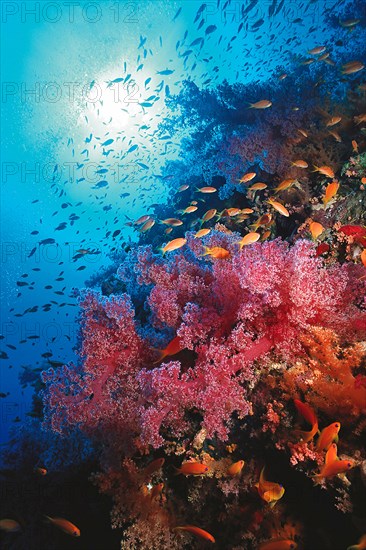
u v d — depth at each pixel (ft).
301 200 15.46
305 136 15.80
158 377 8.23
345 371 7.39
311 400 7.45
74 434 12.13
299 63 21.88
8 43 79.15
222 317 9.53
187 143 26.94
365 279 9.00
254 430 8.44
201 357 9.04
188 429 9.73
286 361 8.54
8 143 92.89
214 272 9.68
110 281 27.30
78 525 13.58
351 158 14.11
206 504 9.58
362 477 6.37
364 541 6.19
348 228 11.88
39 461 13.53
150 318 11.02
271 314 8.91
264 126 17.10
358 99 16.07
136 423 9.67
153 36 74.54
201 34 74.23
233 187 19.27
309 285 7.97
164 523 9.80
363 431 6.84
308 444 7.23
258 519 8.41
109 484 9.88
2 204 100.32
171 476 10.36
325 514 7.72
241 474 8.65
